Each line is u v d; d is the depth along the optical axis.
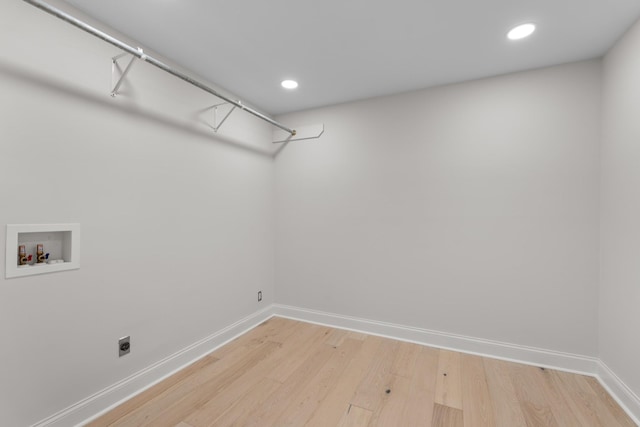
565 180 2.18
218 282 2.57
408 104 2.70
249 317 2.96
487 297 2.41
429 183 2.62
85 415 1.62
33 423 1.43
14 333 1.37
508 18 1.68
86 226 1.64
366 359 2.34
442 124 2.57
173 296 2.16
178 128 2.20
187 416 1.68
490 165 2.40
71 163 1.57
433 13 1.64
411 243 2.69
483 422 1.63
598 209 2.09
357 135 2.92
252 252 3.01
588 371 2.11
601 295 2.05
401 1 1.54
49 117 1.49
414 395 1.87
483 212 2.42
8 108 1.34
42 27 1.46
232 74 2.37
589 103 2.12
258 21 1.71
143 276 1.95
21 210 1.39
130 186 1.87
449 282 2.54
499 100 2.38
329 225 3.06
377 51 2.04
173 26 1.75
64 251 1.58
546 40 1.89
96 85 1.68
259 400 1.83
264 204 3.20
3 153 1.33
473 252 2.46
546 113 2.23
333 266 3.04
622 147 1.81
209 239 2.48
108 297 1.75
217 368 2.20
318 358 2.36
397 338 2.73
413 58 2.13
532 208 2.27
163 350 2.08
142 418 1.66
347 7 1.58
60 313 1.53
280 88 2.63
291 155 3.25
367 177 2.88
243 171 2.89
